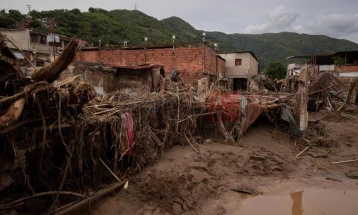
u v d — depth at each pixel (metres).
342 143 11.71
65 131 4.95
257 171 8.09
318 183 7.42
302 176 7.96
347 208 5.98
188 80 19.39
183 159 8.02
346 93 26.98
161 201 6.05
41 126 4.36
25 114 4.08
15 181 4.59
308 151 10.35
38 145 4.56
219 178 7.42
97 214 5.34
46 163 4.88
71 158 5.19
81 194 5.21
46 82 3.86
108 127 6.24
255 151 9.51
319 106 21.33
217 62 25.20
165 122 8.46
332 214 5.75
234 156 8.70
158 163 7.58
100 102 6.89
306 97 11.51
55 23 20.86
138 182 6.53
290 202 6.30
